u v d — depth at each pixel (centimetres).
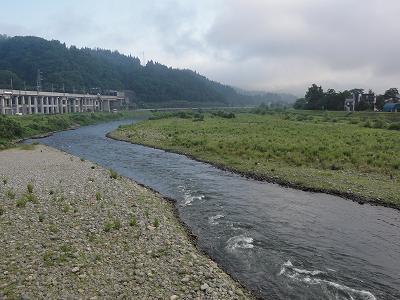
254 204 2702
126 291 1377
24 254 1612
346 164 3928
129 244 1803
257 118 12681
